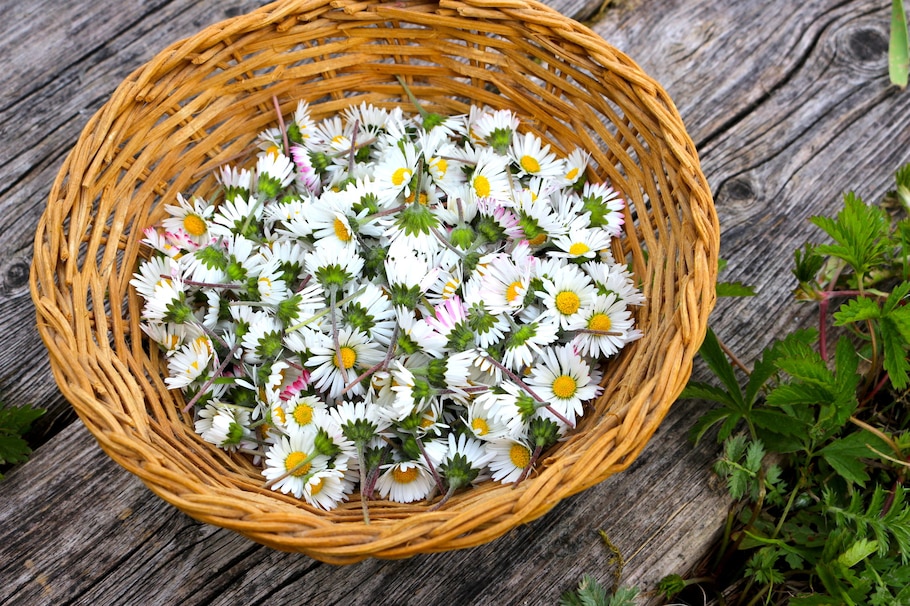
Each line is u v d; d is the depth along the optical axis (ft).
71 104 1.50
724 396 1.29
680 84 1.55
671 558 1.27
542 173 1.29
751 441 1.33
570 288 1.21
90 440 1.31
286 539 1.03
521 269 1.22
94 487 1.29
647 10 1.59
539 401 1.17
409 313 1.18
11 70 1.52
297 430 1.17
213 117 1.27
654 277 1.20
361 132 1.32
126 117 1.19
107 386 1.10
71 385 1.08
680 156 1.16
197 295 1.24
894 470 1.34
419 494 1.19
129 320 1.22
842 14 1.59
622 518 1.28
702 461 1.31
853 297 1.41
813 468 1.36
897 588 1.27
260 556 1.26
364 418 1.17
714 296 1.12
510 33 1.25
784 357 1.26
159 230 1.27
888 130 1.51
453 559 1.26
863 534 1.24
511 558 1.26
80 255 1.38
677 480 1.30
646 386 1.08
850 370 1.24
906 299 1.38
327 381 1.20
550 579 1.26
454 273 1.23
